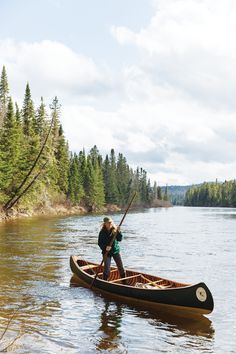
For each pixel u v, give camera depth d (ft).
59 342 24.29
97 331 26.48
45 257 54.70
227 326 28.07
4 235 82.79
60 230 100.58
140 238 86.89
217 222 160.66
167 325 28.09
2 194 142.51
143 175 515.50
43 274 43.21
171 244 75.25
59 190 228.02
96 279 36.94
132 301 33.55
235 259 56.70
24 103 179.93
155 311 31.30
